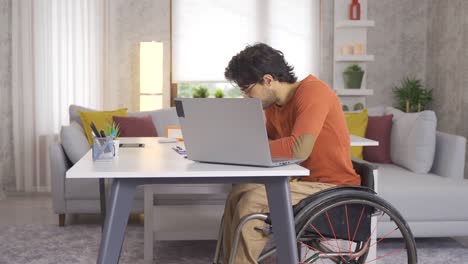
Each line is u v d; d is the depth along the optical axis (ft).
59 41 21.53
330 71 23.62
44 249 13.37
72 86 21.81
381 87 24.03
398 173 15.01
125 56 22.88
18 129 21.54
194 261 12.41
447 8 21.94
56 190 15.49
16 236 14.60
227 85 23.85
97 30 21.94
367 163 9.21
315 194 7.65
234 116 6.97
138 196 15.33
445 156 15.10
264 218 7.55
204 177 6.91
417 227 13.11
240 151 7.08
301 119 8.03
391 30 23.89
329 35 23.47
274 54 8.54
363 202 7.71
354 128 17.11
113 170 6.77
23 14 21.26
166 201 15.07
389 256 12.73
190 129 7.38
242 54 8.57
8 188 21.95
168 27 22.98
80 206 15.56
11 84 21.76
